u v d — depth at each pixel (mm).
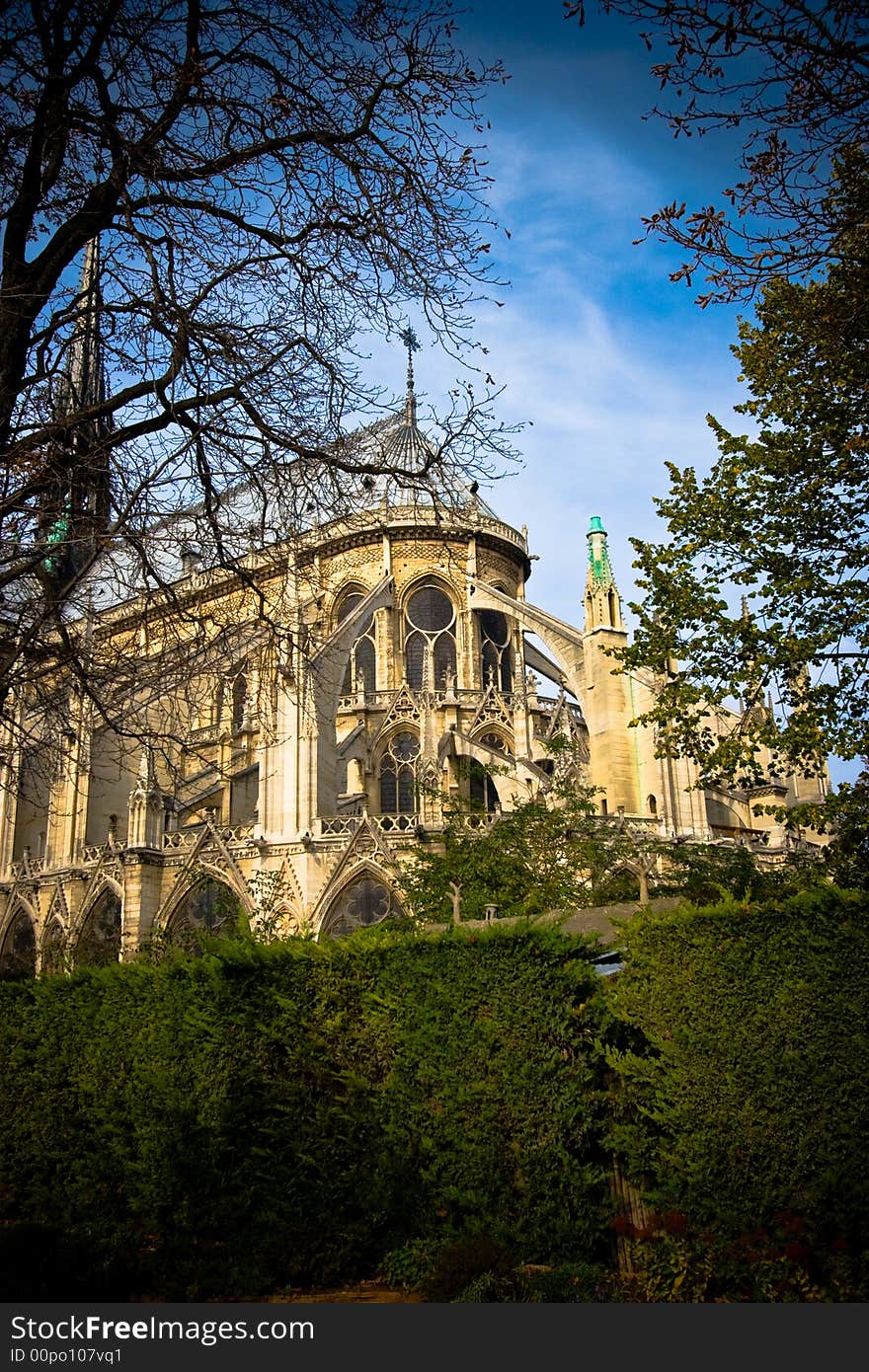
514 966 19266
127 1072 22578
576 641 61812
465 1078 18953
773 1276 15516
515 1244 17828
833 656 26906
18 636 16328
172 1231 19875
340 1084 20375
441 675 70625
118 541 16812
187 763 62906
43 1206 22141
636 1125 18312
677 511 29625
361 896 50906
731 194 15273
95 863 58531
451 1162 18703
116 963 24875
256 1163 19828
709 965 17766
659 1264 16297
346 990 20578
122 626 18953
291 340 17266
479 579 72250
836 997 16953
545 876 44781
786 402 28516
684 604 28953
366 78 16984
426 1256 18047
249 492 21125
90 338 17656
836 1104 16531
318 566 62906
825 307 22922
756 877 37875
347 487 18312
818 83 13961
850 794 26516
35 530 15820
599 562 60062
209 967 21906
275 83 17031
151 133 15820
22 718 19797
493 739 63625
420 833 50844
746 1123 16844
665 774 54219
